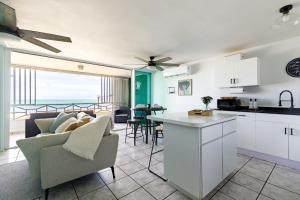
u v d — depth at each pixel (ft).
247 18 6.83
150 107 13.52
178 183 5.74
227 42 9.77
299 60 8.79
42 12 6.34
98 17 6.75
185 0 5.56
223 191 5.86
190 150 5.26
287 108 9.19
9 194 5.69
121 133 15.62
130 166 8.05
